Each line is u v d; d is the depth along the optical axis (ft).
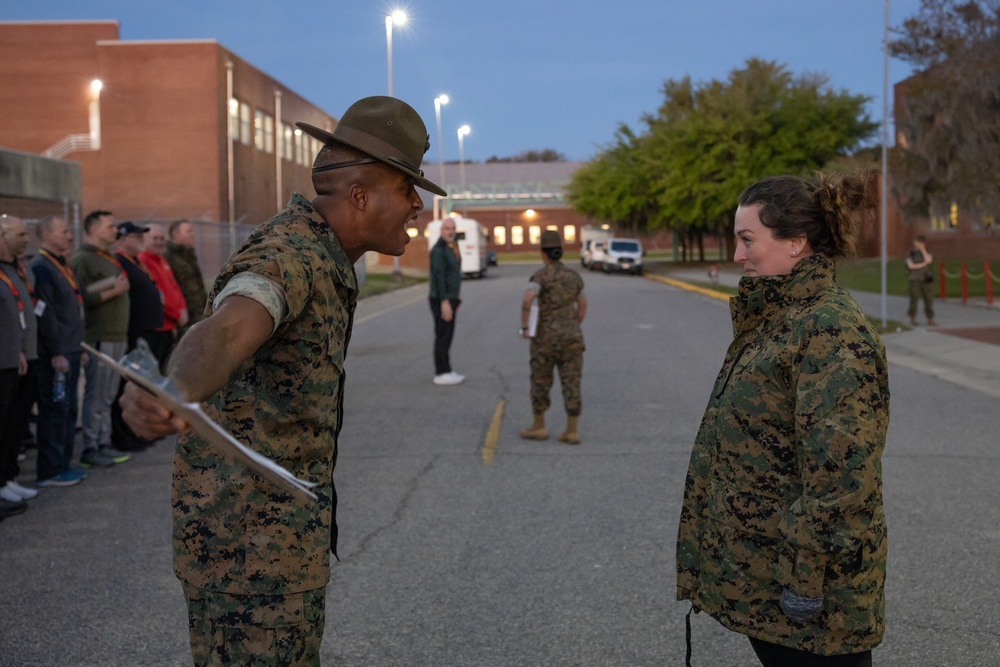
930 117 77.36
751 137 145.28
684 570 7.94
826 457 6.70
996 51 69.05
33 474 22.75
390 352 47.26
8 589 14.87
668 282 122.31
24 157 62.08
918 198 80.94
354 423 28.50
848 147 142.61
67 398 21.66
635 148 176.96
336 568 15.69
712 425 7.76
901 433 26.30
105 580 15.26
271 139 142.72
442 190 7.54
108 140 118.11
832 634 7.04
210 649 6.63
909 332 51.42
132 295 25.00
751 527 7.27
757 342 7.45
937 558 15.92
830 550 6.72
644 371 39.06
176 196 118.01
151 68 117.39
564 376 25.14
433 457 23.81
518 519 18.35
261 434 6.46
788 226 7.39
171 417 5.02
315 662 6.85
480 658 12.30
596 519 18.29
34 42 126.72
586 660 12.23
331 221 7.00
